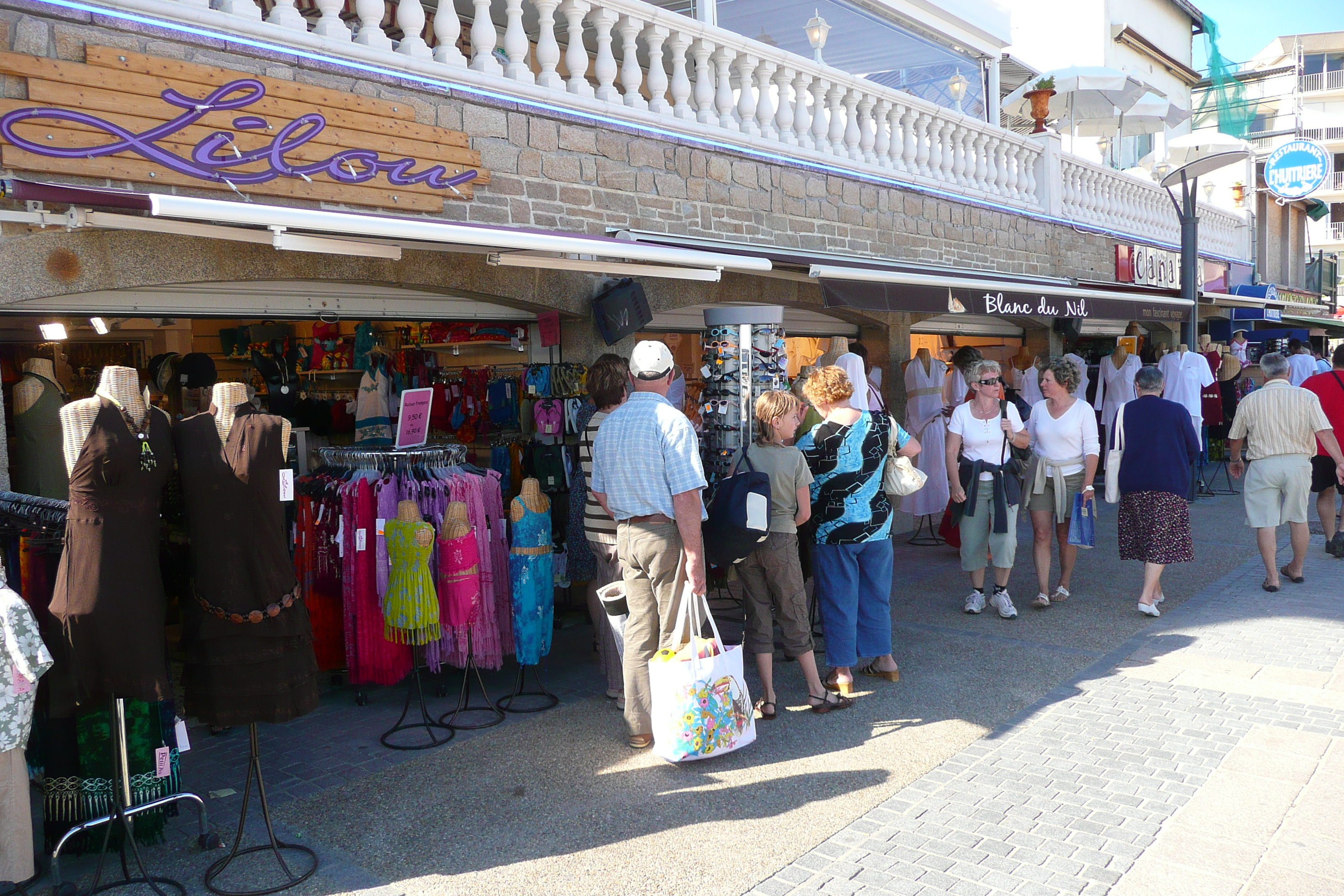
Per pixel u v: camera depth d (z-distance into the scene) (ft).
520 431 26.13
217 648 11.50
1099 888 11.08
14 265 14.24
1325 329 91.81
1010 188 38.91
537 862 12.05
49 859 12.48
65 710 11.73
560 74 31.50
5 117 13.48
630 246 17.80
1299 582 25.55
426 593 16.17
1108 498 23.36
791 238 27.63
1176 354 40.11
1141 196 50.37
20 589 13.28
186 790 14.56
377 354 27.55
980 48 38.70
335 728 17.10
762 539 15.64
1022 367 40.55
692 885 11.40
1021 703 17.28
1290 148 59.88
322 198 17.20
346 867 12.09
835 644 17.40
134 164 14.79
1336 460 24.76
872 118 31.73
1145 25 71.51
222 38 16.03
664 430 14.87
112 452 10.72
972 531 22.94
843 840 12.37
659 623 15.58
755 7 30.45
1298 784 13.65
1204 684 17.92
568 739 16.22
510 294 21.58
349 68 17.81
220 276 16.70
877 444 17.44
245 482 11.30
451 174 19.40
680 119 24.61
